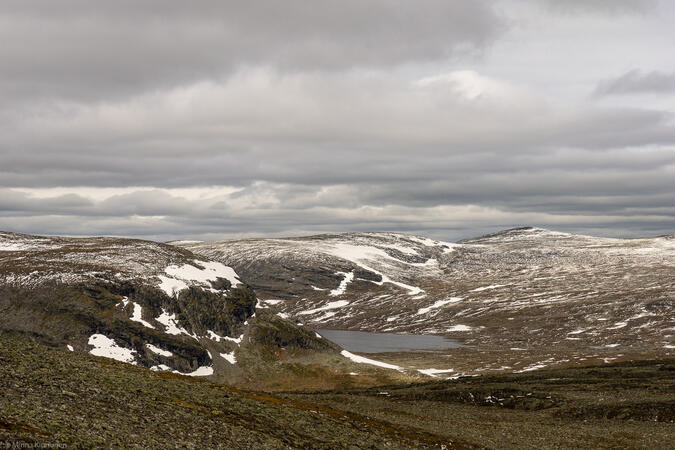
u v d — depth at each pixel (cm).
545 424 7588
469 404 9694
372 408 8606
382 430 5791
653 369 11725
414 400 10094
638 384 9894
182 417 3978
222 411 4553
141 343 15938
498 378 12069
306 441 4388
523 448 5975
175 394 4694
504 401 9550
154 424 3588
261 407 5259
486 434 6612
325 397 9769
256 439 3972
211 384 6194
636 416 7925
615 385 9975
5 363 4081
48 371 4178
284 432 4469
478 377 12662
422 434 6069
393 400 10125
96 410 3509
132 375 5069
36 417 2969
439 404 9594
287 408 5659
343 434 5019
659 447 6188
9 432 2595
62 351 5425
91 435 2947
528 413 8688
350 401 9406
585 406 8519
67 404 3444
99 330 16050
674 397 8506
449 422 7406
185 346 16288
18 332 15500
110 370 5006
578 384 10406
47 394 3556
